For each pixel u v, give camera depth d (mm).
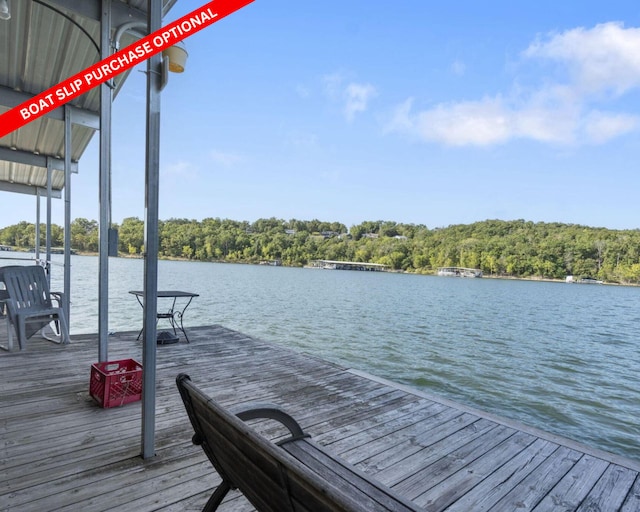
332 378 3098
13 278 3543
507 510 1514
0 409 2199
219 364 3352
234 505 1445
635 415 6184
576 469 1829
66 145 4152
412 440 2074
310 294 25953
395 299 25672
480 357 9773
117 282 22031
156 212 1754
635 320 20703
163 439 1928
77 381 2697
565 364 9766
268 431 2115
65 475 1581
